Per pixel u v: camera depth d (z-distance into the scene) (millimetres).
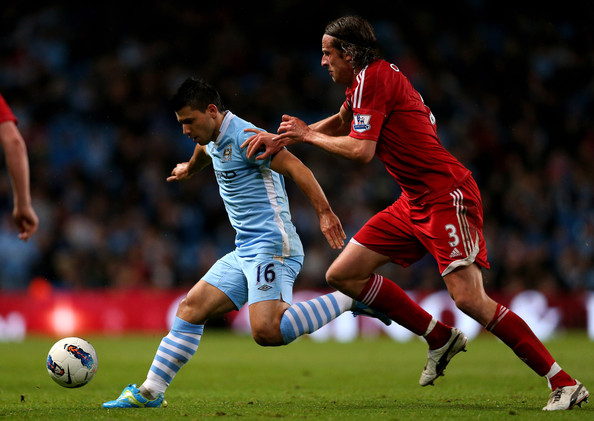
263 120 65875
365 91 16250
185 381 24219
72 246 52094
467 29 75625
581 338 48281
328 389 21641
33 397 19297
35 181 56406
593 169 68188
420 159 16500
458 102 69750
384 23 72500
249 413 15023
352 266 17375
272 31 71188
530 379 24500
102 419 14078
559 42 76625
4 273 49438
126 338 45812
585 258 56812
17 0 67812
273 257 16578
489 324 16188
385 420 13969
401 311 17594
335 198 60188
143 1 68875
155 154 60469
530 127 70500
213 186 58812
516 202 61375
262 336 16438
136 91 64188
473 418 14219
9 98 62875
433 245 16625
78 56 66812
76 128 61156
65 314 48031
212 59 67562
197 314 16656
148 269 52031
